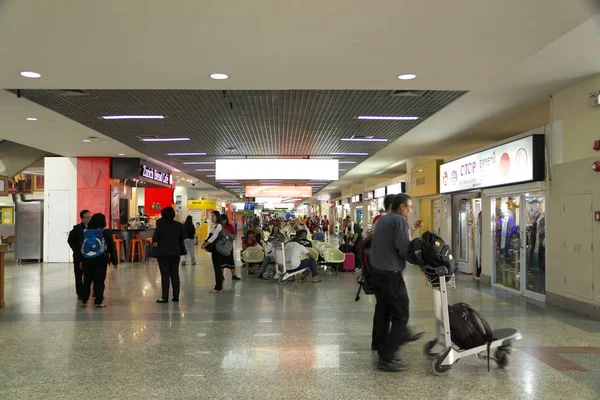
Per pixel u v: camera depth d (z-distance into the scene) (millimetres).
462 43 5109
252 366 4930
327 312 7766
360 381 4488
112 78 6250
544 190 8820
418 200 17172
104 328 6641
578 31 5852
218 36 4836
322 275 13203
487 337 4781
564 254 8227
